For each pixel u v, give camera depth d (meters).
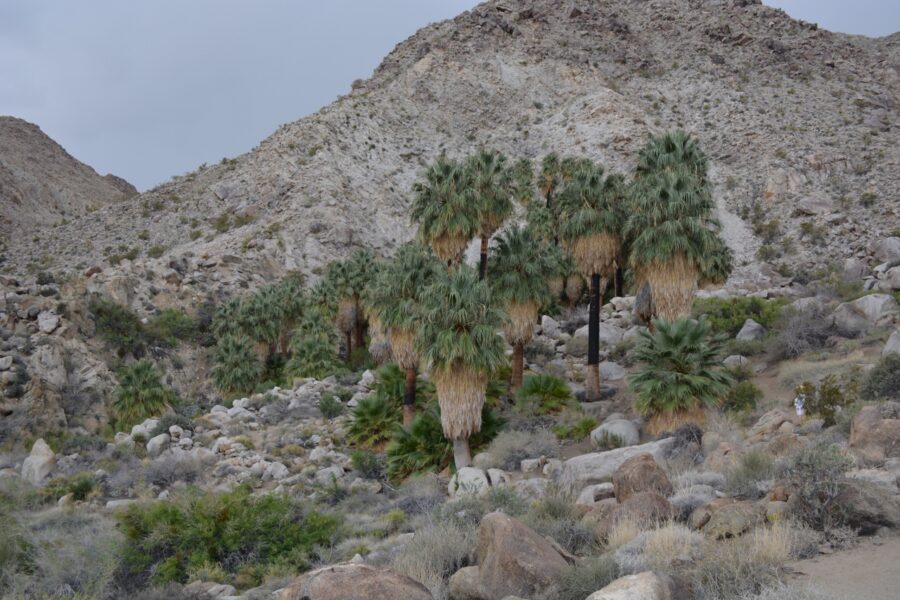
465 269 25.16
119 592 13.88
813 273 57.44
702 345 21.81
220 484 26.19
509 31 137.00
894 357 20.05
